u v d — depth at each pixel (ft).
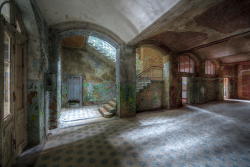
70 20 14.76
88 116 20.10
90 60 30.55
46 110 12.85
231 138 12.03
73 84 28.40
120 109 19.10
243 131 13.76
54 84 13.14
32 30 10.28
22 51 9.92
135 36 16.17
